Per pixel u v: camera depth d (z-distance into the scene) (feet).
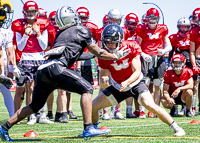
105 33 31.27
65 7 29.96
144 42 52.31
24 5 43.86
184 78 51.83
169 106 53.11
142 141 28.94
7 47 39.04
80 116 55.57
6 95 39.01
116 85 33.24
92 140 29.55
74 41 29.12
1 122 46.39
